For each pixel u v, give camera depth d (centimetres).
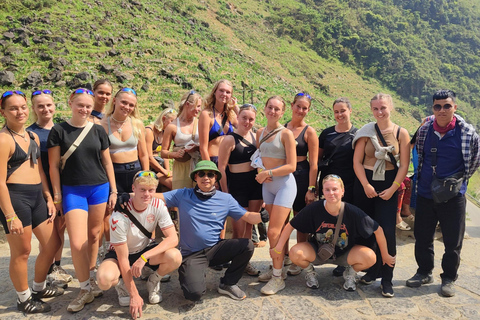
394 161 381
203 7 8525
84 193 360
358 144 396
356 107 7556
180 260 345
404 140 378
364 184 386
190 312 344
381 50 10669
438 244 558
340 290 389
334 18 11794
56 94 3316
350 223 371
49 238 350
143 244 355
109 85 430
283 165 385
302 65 8556
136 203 339
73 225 346
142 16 6181
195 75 4653
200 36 6594
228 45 7019
